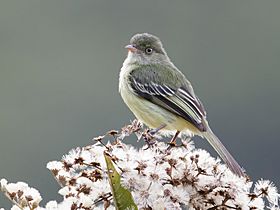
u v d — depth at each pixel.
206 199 5.90
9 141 20.86
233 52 25.39
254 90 24.48
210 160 6.02
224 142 21.97
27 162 20.19
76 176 5.93
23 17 24.17
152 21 25.17
